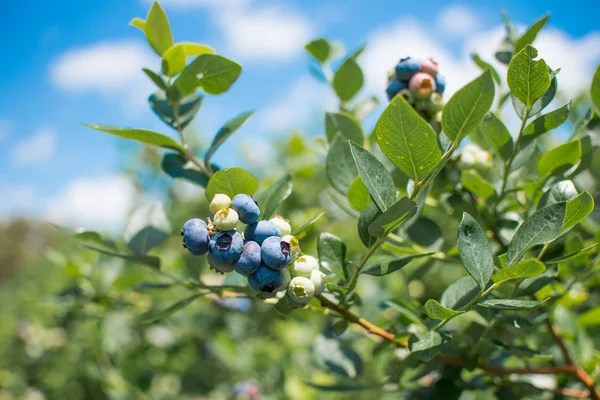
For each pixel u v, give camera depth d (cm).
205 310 100
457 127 34
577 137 44
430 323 41
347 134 48
